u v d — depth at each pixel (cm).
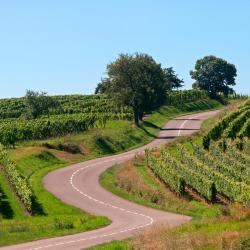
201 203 10188
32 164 14112
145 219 8794
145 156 14212
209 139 14975
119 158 16312
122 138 19062
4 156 12938
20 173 12656
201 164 11725
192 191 11169
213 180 10731
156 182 12081
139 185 11575
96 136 18312
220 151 13262
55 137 19112
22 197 10138
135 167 13762
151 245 5481
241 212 6575
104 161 15675
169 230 6222
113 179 12788
